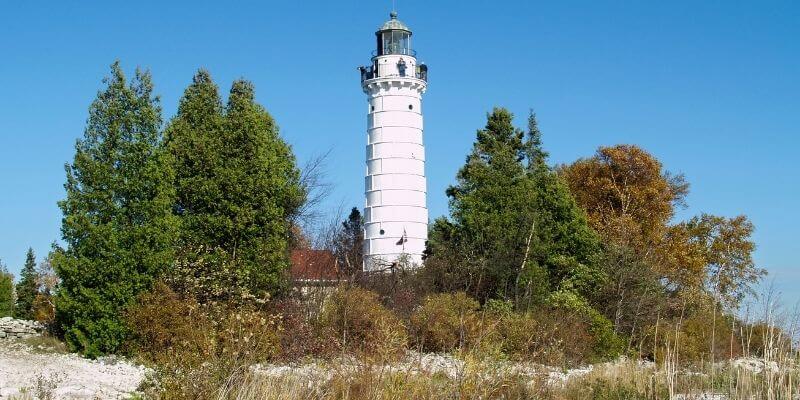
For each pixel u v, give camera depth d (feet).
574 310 98.32
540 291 107.55
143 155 88.99
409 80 189.98
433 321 78.18
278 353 58.18
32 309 140.67
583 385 56.08
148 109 89.71
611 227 143.74
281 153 109.91
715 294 100.22
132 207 87.20
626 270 106.73
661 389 53.52
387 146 189.37
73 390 53.31
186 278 84.53
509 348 62.54
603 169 171.12
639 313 101.65
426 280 111.04
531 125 144.15
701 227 161.38
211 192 92.48
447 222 130.52
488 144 138.41
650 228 159.43
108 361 77.05
